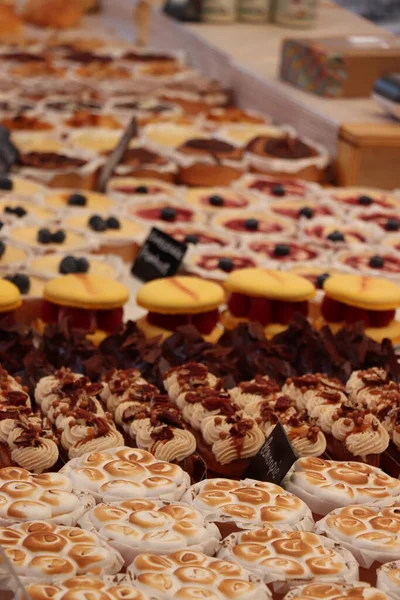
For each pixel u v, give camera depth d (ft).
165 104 24.03
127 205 17.58
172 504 8.43
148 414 9.82
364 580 7.84
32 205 17.17
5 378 10.31
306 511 8.52
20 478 8.57
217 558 7.85
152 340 11.28
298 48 22.76
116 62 27.43
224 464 9.58
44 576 7.29
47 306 12.30
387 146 19.53
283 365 11.24
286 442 8.96
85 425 9.56
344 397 10.39
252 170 20.10
